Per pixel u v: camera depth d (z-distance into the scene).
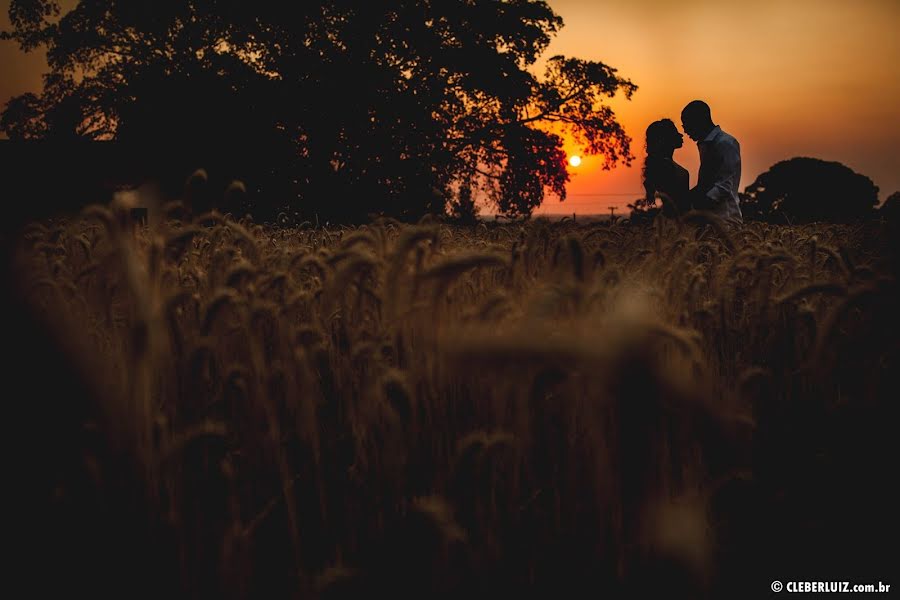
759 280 2.24
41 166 26.41
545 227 2.45
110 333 1.93
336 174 30.61
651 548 1.22
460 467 1.31
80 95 30.50
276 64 30.70
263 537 1.62
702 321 2.11
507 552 1.41
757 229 5.07
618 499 1.27
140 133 28.55
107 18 30.77
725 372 2.08
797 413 1.90
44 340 1.36
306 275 2.75
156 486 1.36
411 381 1.56
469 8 32.31
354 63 30.16
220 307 1.73
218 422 1.77
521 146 32.59
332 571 1.30
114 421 1.32
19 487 1.33
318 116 29.45
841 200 45.78
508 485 1.47
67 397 1.33
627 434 1.15
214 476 1.53
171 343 1.70
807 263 2.88
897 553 1.50
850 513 1.57
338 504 1.71
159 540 1.34
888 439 1.63
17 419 1.32
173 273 2.37
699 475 1.47
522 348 0.78
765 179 48.34
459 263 1.44
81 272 2.02
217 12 30.22
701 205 6.58
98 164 27.61
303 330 1.76
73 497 1.27
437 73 32.38
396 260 1.68
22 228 2.63
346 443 1.86
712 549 1.44
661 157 6.68
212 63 30.80
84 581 1.30
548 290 1.38
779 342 2.07
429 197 30.33
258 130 28.92
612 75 33.75
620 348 0.83
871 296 1.67
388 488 1.52
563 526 1.54
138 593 1.32
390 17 31.28
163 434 1.45
